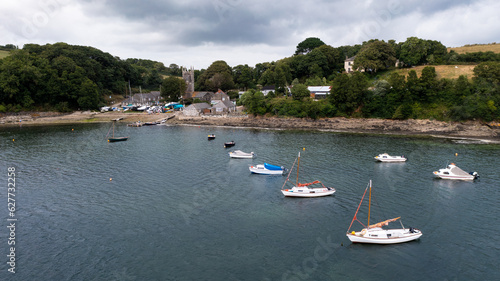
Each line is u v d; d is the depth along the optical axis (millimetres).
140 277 40156
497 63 135625
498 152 94250
